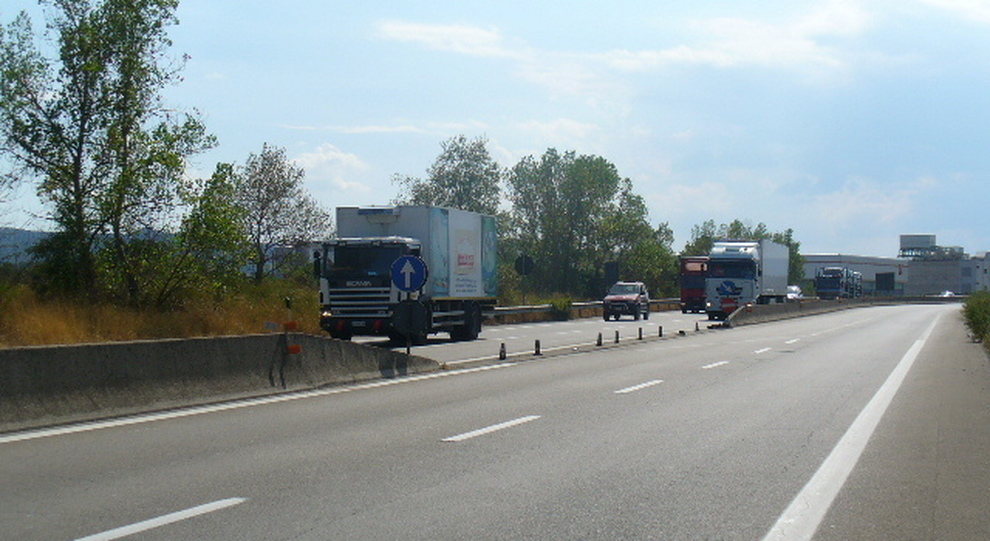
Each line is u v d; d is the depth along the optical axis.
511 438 10.87
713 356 25.08
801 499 7.79
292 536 6.45
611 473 8.83
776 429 11.83
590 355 25.33
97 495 7.67
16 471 8.64
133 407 12.37
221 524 6.75
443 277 29.98
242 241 27.33
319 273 28.30
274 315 29.17
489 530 6.66
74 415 11.51
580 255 88.88
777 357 24.91
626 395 15.52
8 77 25.12
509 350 27.02
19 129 25.44
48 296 25.00
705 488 8.20
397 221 29.19
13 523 6.73
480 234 33.25
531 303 56.28
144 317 24.31
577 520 7.00
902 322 51.69
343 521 6.88
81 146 26.16
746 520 7.05
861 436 11.34
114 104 26.09
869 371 20.86
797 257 145.50
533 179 90.06
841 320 54.84
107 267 26.41
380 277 27.64
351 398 14.77
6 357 10.91
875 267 167.12
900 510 7.46
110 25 25.98
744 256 51.78
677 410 13.60
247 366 14.72
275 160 40.69
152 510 7.16
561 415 12.93
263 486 8.09
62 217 25.86
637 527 6.81
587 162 88.56
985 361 24.09
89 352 11.98
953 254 157.75
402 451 9.93
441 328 30.12
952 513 7.38
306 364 16.11
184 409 13.01
